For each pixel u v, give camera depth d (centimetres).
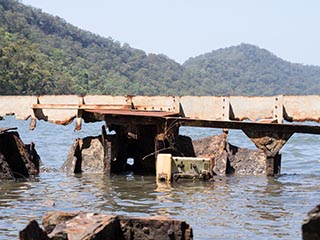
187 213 1016
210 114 1509
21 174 1505
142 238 674
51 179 1457
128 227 674
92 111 1504
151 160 1584
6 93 11619
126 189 1288
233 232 877
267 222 948
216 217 985
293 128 1416
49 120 1627
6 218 959
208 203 1116
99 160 1580
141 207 1068
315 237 508
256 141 1448
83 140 1606
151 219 679
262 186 1348
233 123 1447
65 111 1609
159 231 675
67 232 623
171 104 1555
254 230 891
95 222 650
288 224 933
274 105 1439
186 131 5241
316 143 3316
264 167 1565
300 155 2466
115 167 1583
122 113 1455
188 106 1536
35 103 1650
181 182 1396
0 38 15350
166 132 1455
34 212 1014
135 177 1488
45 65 14550
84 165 1592
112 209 1048
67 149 2458
